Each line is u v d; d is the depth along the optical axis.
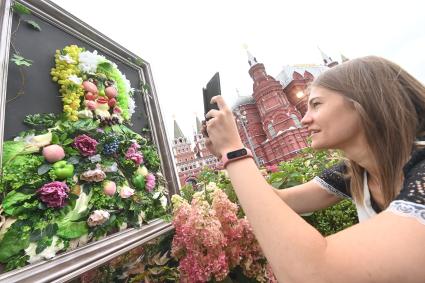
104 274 1.14
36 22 1.29
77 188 1.11
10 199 0.89
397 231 0.50
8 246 0.83
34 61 1.21
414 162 0.69
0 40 1.05
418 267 0.46
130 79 1.89
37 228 0.92
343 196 1.19
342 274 0.49
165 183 1.75
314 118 0.87
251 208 0.65
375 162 0.81
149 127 1.89
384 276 0.47
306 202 1.22
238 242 1.25
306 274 0.51
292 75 33.94
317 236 0.56
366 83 0.78
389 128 0.75
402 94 0.77
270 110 29.50
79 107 1.32
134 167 1.47
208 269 1.11
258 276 1.27
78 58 1.40
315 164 3.73
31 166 0.98
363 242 0.51
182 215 1.28
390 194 0.77
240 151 0.75
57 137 1.11
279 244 0.56
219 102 0.84
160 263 1.41
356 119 0.81
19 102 1.08
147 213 1.44
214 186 1.40
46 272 0.85
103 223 1.14
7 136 0.99
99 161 1.24
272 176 2.14
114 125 1.50
